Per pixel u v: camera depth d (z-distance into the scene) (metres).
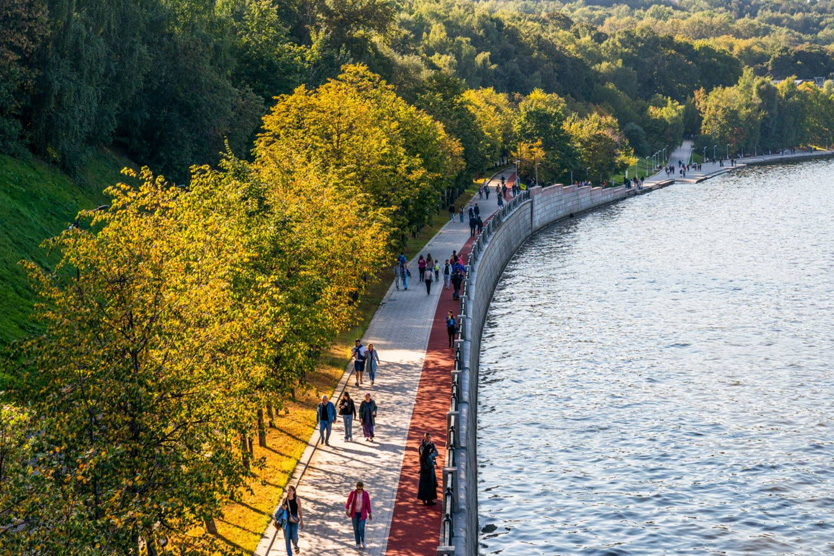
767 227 145.75
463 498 32.59
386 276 81.69
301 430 42.41
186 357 26.38
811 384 63.31
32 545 18.64
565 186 172.88
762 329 79.06
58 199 69.31
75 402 24.02
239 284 35.31
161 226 30.19
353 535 31.67
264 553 30.42
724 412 57.84
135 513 20.89
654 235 138.38
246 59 113.31
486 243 92.56
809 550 40.56
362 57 148.88
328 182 58.59
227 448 25.38
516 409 58.84
